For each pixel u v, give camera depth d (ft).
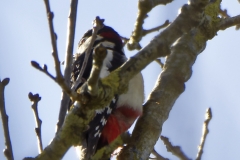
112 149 24.21
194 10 19.33
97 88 17.44
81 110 17.99
